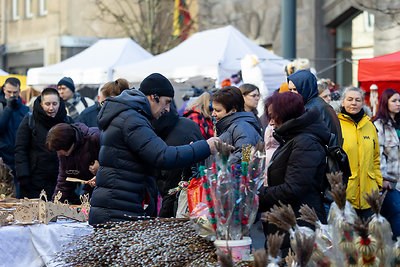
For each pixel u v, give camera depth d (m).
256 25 25.56
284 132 4.75
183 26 27.80
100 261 4.06
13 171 9.49
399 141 7.90
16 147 7.77
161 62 13.16
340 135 6.05
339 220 3.08
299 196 4.64
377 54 19.42
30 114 7.82
